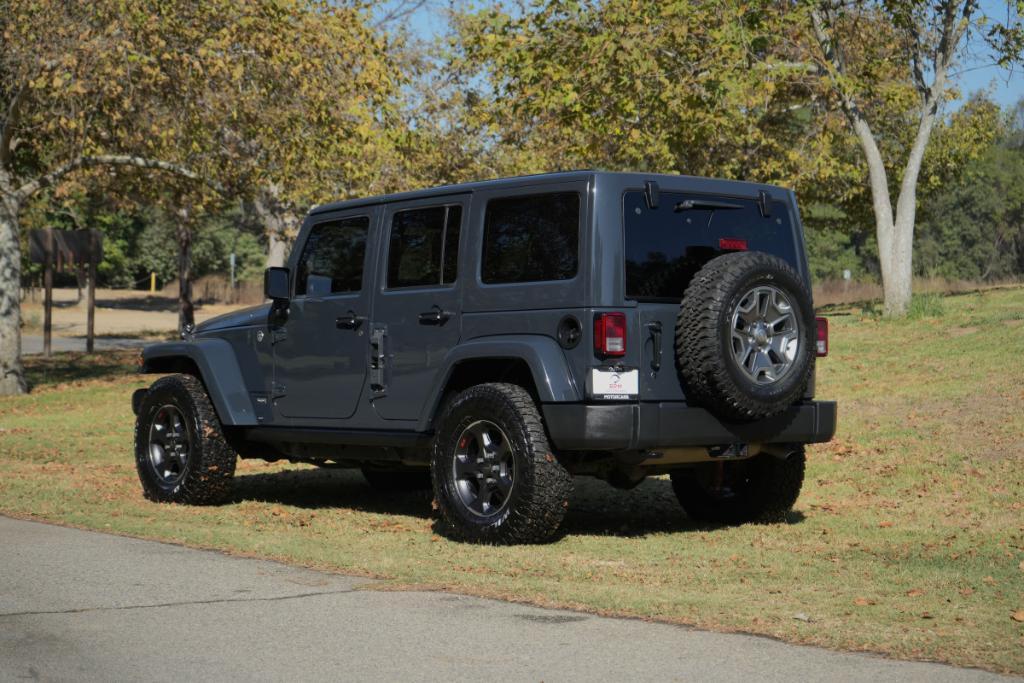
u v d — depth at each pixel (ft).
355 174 65.31
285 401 31.09
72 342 122.62
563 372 24.73
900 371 52.95
